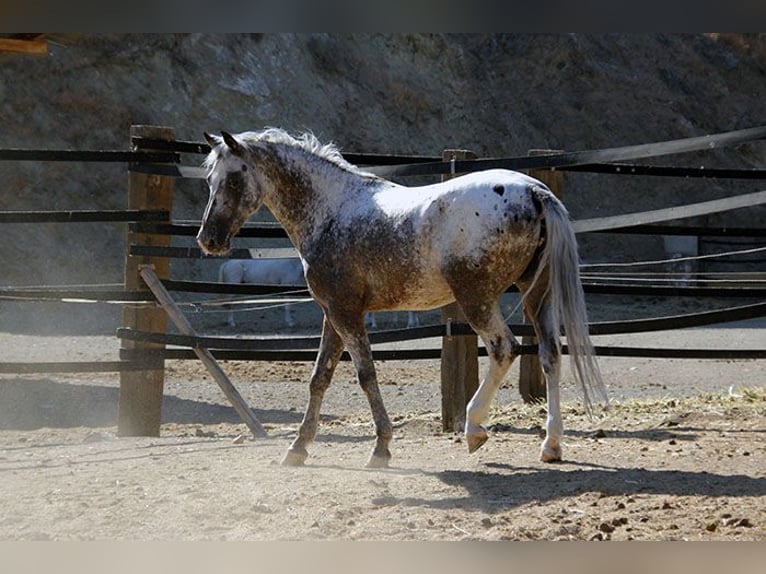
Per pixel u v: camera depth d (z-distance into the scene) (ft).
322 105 125.18
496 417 40.32
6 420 45.24
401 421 41.39
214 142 31.42
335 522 22.93
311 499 25.13
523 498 24.95
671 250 118.32
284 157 30.78
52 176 107.55
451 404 38.78
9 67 111.24
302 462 30.48
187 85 118.62
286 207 30.94
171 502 25.22
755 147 136.46
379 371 64.49
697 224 125.49
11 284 99.04
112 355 67.72
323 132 123.75
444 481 27.22
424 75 133.49
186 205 108.27
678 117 138.00
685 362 68.18
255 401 52.13
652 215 37.76
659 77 142.31
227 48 122.93
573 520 22.67
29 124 109.70
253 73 122.93
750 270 119.14
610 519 22.57
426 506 24.41
